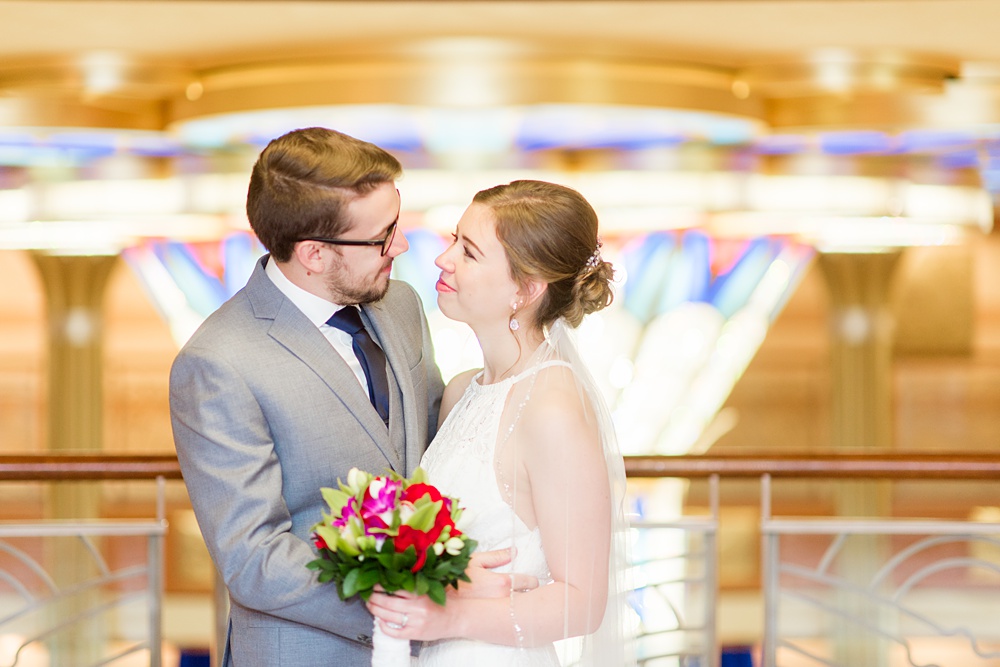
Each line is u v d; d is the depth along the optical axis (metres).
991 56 6.78
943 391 14.55
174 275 10.10
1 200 9.04
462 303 2.12
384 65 6.49
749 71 7.07
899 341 14.83
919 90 7.11
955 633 3.17
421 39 6.34
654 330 10.24
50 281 10.31
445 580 1.88
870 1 5.46
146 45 6.38
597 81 6.61
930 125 7.41
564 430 2.01
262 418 2.12
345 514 1.88
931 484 12.01
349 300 2.22
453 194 8.47
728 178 8.68
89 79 6.81
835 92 7.19
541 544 2.07
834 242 9.94
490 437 2.09
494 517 2.06
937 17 5.83
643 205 8.62
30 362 14.64
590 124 7.33
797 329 14.71
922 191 9.24
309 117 6.90
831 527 3.16
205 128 7.33
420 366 2.45
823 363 14.62
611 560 2.18
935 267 14.73
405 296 2.54
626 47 6.51
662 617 5.54
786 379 14.57
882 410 10.81
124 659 8.20
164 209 8.76
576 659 2.25
